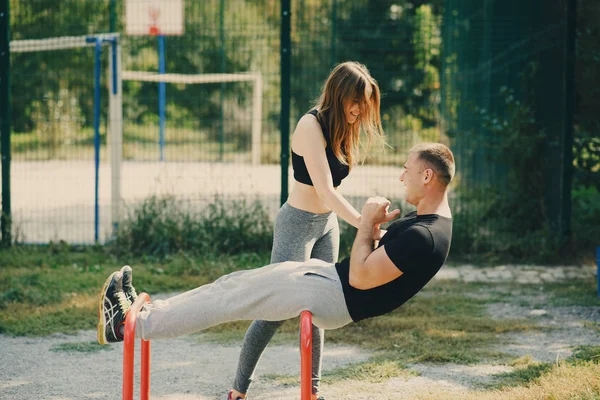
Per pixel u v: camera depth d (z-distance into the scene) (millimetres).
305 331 3162
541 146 8734
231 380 4691
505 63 9945
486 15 10938
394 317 6020
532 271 7785
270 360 5070
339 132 3791
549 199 8727
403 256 3180
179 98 21969
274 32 19047
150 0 14633
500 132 8797
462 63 12406
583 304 6438
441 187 3350
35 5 14359
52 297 6477
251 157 19672
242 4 19625
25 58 20234
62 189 13781
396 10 18781
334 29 10523
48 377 4719
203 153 20406
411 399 4184
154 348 5359
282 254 3979
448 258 8328
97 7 19406
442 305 6426
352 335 5527
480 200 9164
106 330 3393
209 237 8188
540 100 8867
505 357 5016
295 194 3965
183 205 10352
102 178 15359
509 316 6102
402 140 16859
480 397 4137
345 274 3361
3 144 8445
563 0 8344
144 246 8227
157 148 21078
